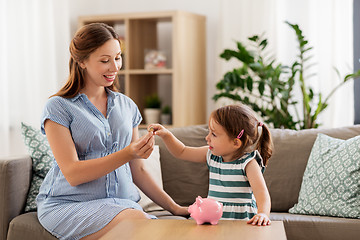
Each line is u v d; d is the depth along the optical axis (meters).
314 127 3.47
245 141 2.05
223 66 4.30
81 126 2.16
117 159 2.04
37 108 3.98
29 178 2.52
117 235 1.58
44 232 2.17
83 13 4.68
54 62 4.09
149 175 2.39
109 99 2.30
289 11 4.10
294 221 2.37
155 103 4.37
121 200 2.22
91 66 2.14
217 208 1.70
